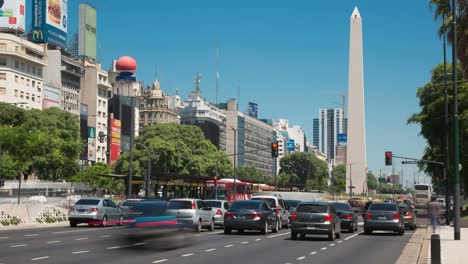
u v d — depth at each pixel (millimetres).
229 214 32938
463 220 45281
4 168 75812
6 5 121562
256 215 32594
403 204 41844
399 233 35344
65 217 45781
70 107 145875
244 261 19250
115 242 24078
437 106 61750
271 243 27359
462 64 40312
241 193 74250
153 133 119938
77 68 149625
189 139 122375
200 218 34156
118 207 41031
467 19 39188
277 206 38656
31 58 122562
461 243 27656
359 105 106250
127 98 178125
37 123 96500
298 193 79562
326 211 29672
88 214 38312
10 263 17609
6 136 77125
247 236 31953
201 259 19672
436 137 62688
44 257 19469
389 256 22109
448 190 46719
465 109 57156
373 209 35594
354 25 105125
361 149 106688
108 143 164625
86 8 161000
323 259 20500
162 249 22578
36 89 126250
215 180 69125
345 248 25438
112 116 166000
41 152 84438
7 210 38656
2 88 115688
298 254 22156
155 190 75438
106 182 102312
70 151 93375
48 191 68250
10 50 116688
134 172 110438
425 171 70062
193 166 117000
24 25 124312
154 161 111812
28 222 40688
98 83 159625
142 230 22234
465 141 53594
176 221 23359
